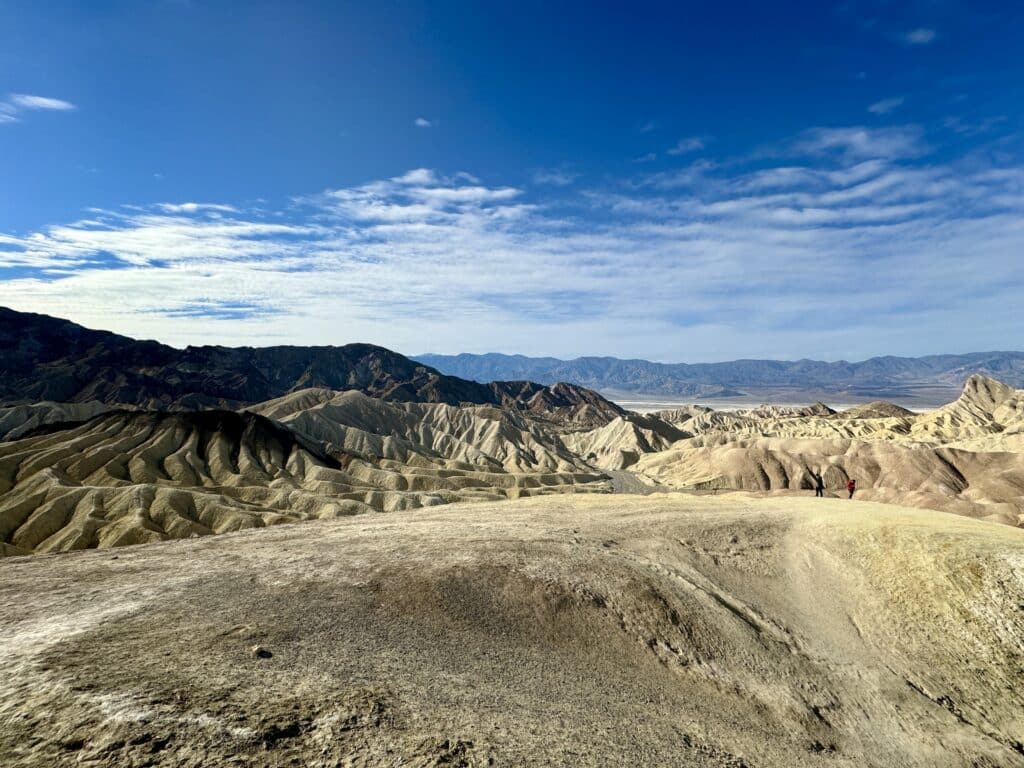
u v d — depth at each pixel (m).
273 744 11.12
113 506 97.88
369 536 30.27
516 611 21.27
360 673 15.05
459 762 11.67
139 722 11.09
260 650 15.43
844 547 31.34
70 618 17.30
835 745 17.48
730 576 28.48
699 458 180.62
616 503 44.31
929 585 26.86
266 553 26.45
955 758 18.27
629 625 21.58
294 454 158.25
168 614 17.95
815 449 141.75
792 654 22.23
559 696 16.30
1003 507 91.00
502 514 39.00
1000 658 22.97
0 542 87.06
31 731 10.55
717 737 15.95
